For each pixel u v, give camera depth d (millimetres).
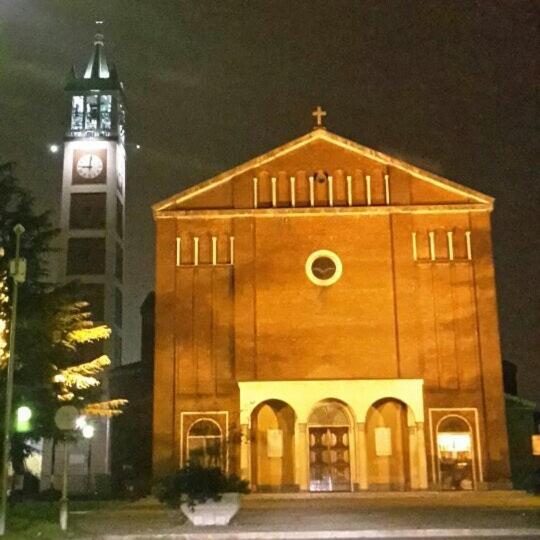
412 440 43125
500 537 26391
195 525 29203
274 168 47281
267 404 45000
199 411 44469
